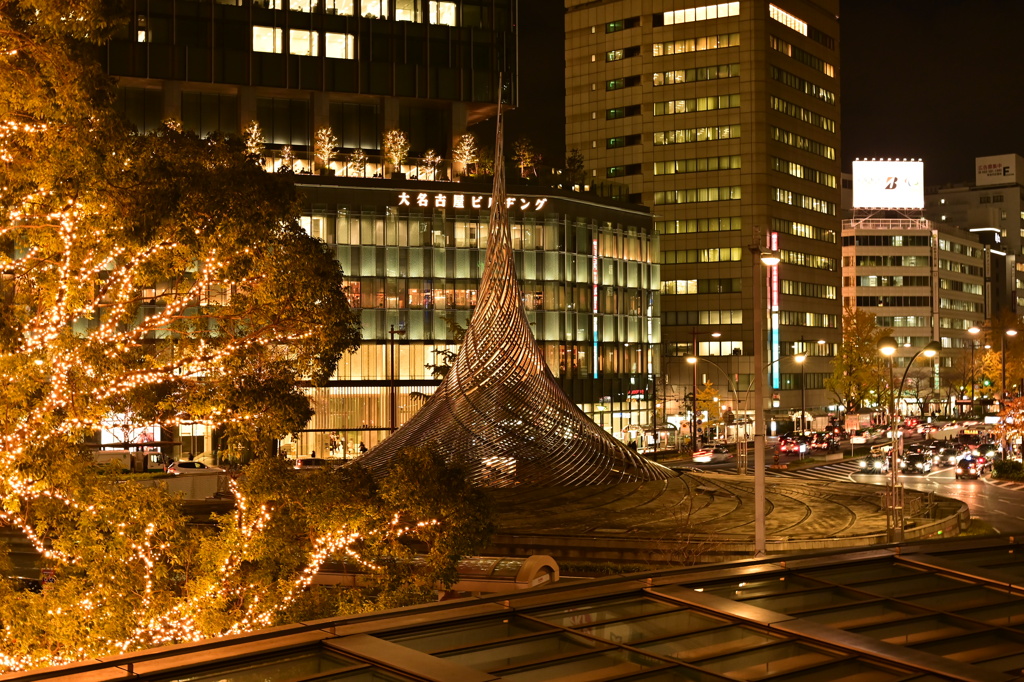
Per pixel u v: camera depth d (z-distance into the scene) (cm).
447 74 9988
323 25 9575
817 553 1822
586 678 1201
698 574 1656
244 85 9338
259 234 2412
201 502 4909
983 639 1395
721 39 13075
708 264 13125
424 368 9281
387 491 2372
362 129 10144
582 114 13862
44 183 2292
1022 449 9144
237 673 1199
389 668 1203
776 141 13238
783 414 13400
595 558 4034
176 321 2681
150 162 2342
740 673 1228
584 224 10125
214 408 2511
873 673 1234
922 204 18475
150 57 9025
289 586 2383
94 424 2462
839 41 14738
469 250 9438
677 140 13262
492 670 1228
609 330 10438
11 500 2320
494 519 2609
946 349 18938
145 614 2302
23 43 2266
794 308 13662
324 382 2648
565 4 13975
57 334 2378
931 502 5203
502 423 5484
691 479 5762
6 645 2233
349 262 9081
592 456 5519
